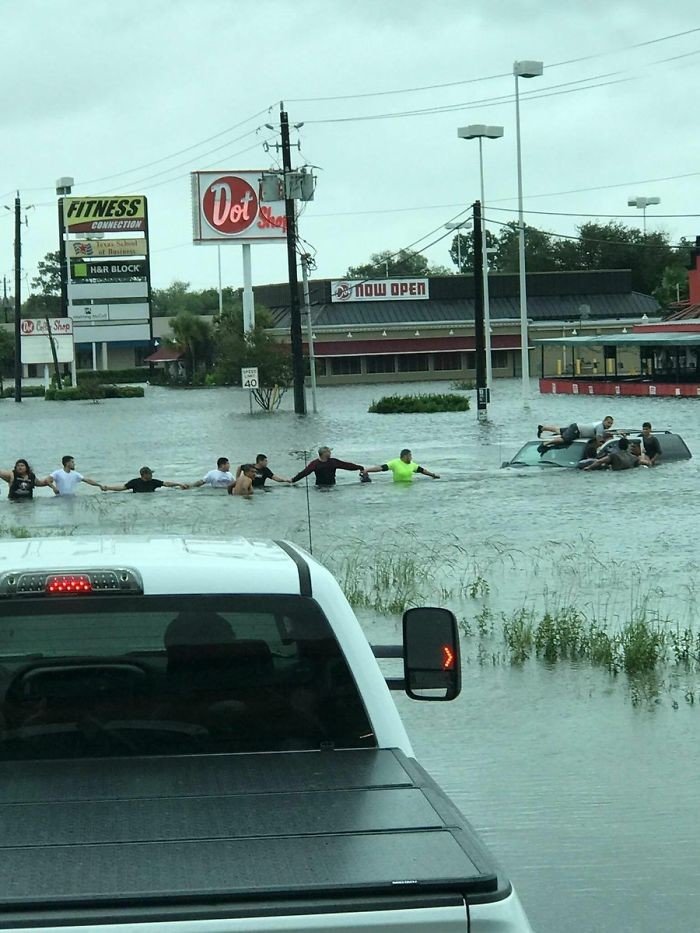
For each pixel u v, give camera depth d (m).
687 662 11.69
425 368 104.44
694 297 86.56
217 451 40.16
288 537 20.94
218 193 96.31
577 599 15.06
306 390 90.94
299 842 3.03
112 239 122.00
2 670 3.90
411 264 182.75
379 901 2.79
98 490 29.28
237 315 102.38
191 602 3.91
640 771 8.58
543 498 25.86
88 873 2.87
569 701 10.44
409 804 3.30
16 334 87.75
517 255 155.38
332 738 3.92
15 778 3.57
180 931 2.73
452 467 32.56
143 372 121.12
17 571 3.90
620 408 56.88
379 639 12.63
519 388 82.75
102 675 3.91
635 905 6.53
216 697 3.92
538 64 53.72
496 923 2.80
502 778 8.46
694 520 22.47
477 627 13.33
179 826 3.15
